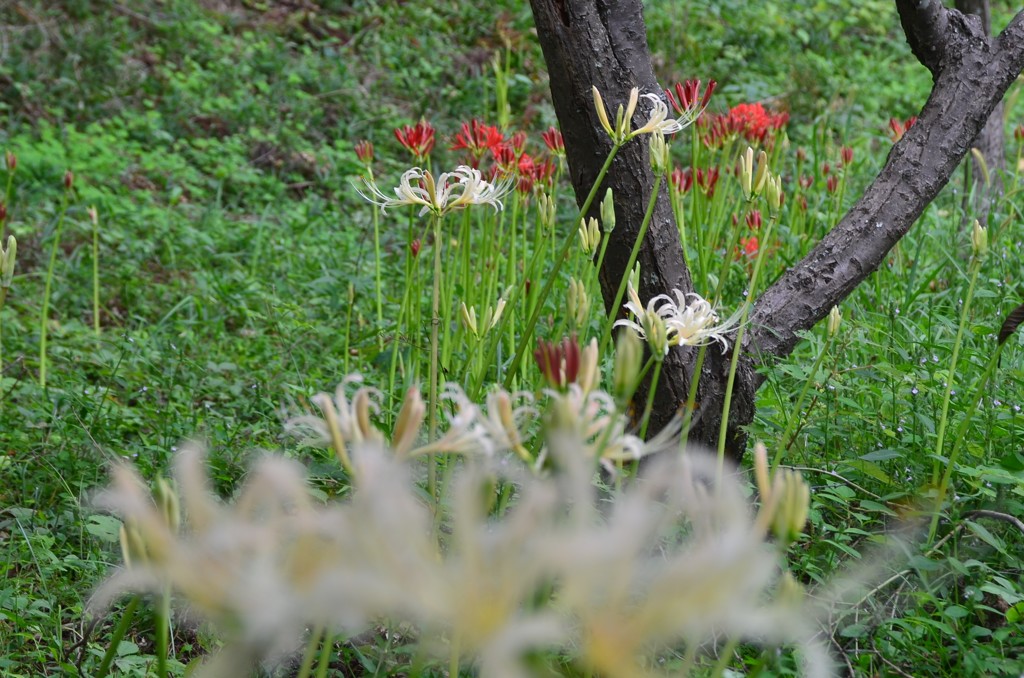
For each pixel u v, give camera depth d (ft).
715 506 3.40
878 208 9.77
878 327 11.60
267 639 3.02
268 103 26.04
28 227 18.81
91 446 10.53
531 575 2.80
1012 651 6.95
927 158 9.87
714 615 2.88
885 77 30.76
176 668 7.30
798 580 7.49
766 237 7.55
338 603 2.78
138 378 13.39
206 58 27.94
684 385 8.83
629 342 4.01
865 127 26.03
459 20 31.83
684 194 12.07
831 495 7.91
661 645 6.31
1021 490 7.48
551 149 12.67
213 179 22.82
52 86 24.73
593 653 2.93
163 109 25.20
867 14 33.09
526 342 8.05
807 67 29.43
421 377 11.91
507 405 4.08
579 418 3.97
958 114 9.93
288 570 2.97
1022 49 10.07
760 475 4.07
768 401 9.97
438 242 7.06
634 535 2.86
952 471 8.45
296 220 20.70
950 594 7.60
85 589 8.42
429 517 6.37
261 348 14.28
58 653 7.57
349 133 25.39
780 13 33.14
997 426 8.95
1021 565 7.59
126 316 16.61
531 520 2.85
